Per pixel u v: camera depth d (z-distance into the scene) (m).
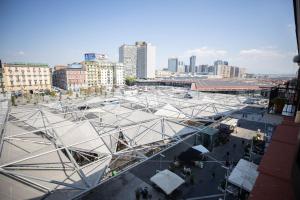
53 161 18.06
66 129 25.70
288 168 4.43
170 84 120.19
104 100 49.66
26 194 13.53
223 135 35.31
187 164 27.17
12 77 95.94
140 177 24.12
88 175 16.23
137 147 23.00
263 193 3.74
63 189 14.55
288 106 10.15
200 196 21.06
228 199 20.47
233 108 39.25
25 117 31.67
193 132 25.33
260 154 29.44
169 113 36.56
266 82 107.12
